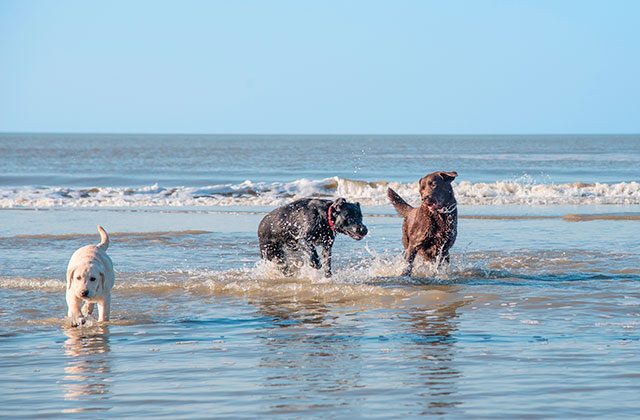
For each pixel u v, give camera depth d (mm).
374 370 6934
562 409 5707
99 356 7672
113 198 27672
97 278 9094
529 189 29578
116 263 14039
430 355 7457
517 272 12984
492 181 39906
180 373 6945
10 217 21719
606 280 12031
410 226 12828
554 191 28906
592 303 10109
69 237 17250
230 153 91375
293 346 7977
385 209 24078
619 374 6641
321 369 7004
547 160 67188
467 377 6633
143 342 8297
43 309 10156
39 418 5672
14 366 7285
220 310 10086
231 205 25719
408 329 8727
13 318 9625
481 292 11016
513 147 129625
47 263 13977
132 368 7156
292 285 11555
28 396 6266
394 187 30266
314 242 12234
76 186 38188
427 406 5840
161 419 5617
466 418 5543
